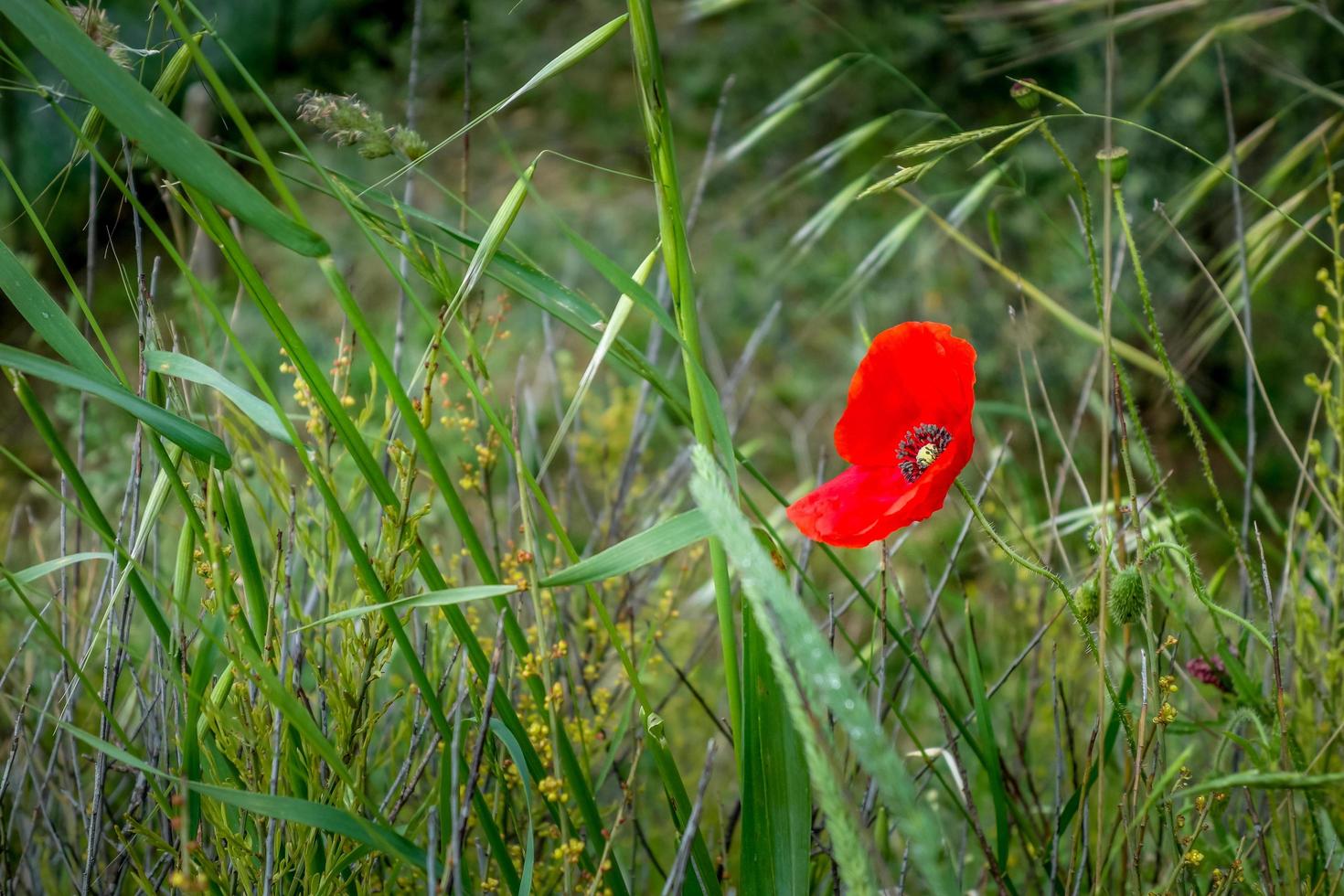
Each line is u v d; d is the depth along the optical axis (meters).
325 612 0.82
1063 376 2.21
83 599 0.92
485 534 1.11
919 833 0.60
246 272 0.71
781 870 0.73
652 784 1.03
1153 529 0.82
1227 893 0.77
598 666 0.91
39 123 2.53
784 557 0.77
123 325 2.36
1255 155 2.24
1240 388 2.21
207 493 0.75
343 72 3.14
